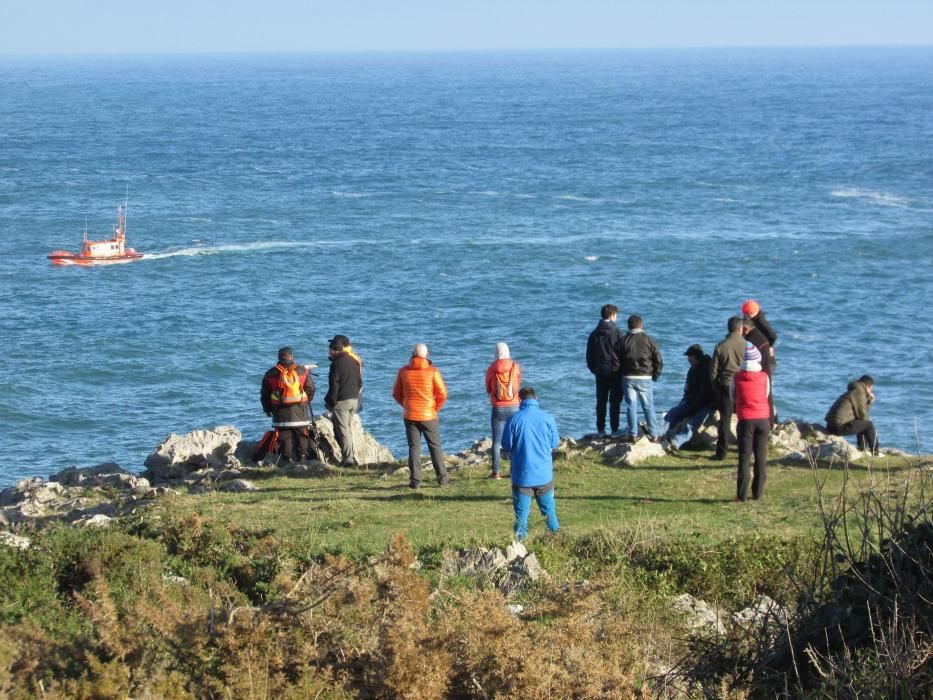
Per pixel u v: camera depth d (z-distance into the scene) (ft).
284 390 108.17
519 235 500.74
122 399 273.33
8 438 245.65
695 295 380.37
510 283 401.70
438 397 93.61
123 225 525.75
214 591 56.34
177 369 297.33
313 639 41.45
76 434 249.55
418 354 93.81
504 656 40.86
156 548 65.57
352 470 105.19
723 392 99.66
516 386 95.66
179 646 40.47
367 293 387.55
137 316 353.92
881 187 642.22
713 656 45.78
